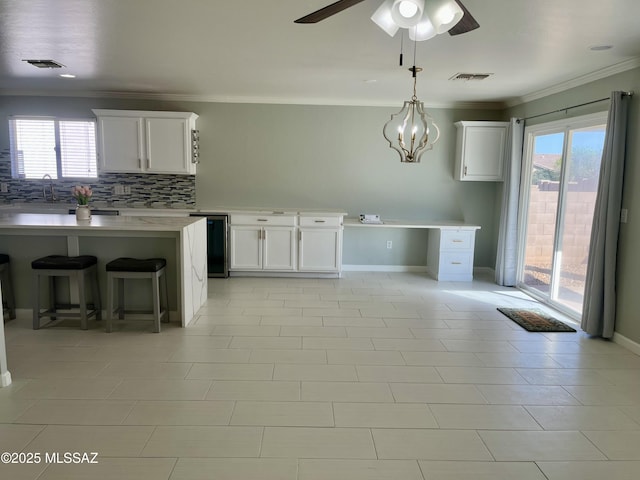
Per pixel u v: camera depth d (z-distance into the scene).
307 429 2.41
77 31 3.20
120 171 5.73
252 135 6.05
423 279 5.98
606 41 3.20
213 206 6.15
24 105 5.82
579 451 2.27
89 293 4.09
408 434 2.38
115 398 2.70
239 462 2.12
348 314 4.41
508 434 2.40
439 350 3.54
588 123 4.28
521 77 4.41
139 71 4.48
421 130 6.11
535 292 5.20
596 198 3.87
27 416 2.48
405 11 2.07
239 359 3.30
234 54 3.76
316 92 5.43
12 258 4.04
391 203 6.25
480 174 5.91
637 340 3.56
